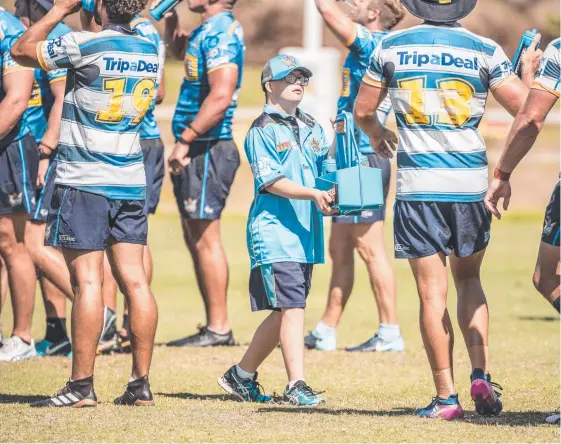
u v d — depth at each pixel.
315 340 30.89
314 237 22.41
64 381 25.17
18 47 21.02
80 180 20.81
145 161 30.16
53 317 29.47
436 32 20.17
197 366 27.56
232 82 30.17
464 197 20.19
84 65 20.61
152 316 21.69
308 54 57.44
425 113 20.08
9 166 27.23
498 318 36.59
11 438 18.64
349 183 20.84
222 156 30.84
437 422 20.11
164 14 29.94
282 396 23.36
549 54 18.92
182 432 19.22
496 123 66.69
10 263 28.11
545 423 20.08
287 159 22.17
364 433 19.06
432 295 20.38
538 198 74.69
